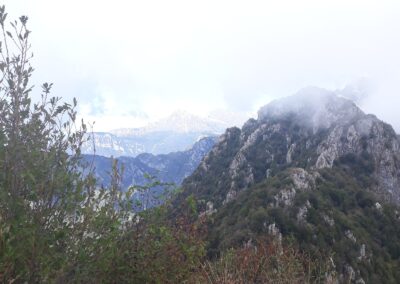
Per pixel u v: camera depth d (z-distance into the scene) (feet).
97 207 21.40
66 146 21.02
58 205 19.88
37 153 19.69
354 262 244.63
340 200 336.90
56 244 19.85
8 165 19.30
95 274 21.90
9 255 16.88
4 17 19.98
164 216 25.85
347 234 273.95
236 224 256.11
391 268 266.77
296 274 29.58
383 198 382.63
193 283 27.50
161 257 25.75
